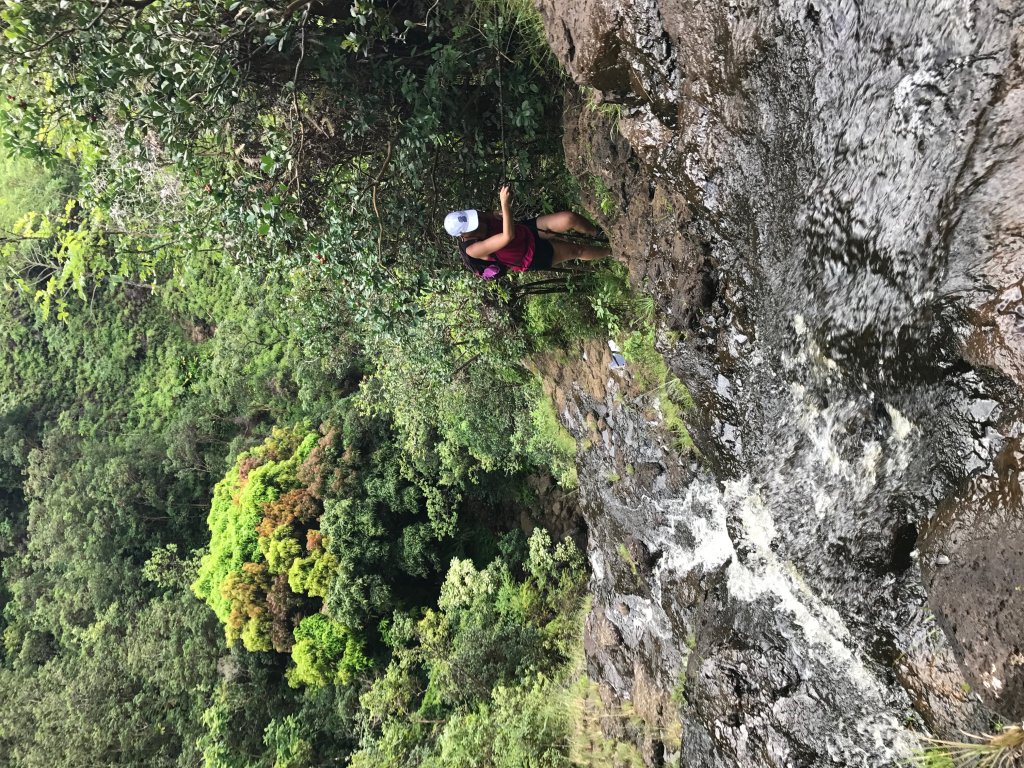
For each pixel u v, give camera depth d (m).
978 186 1.70
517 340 6.60
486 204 4.61
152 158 4.10
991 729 2.12
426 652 10.78
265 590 13.27
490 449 9.66
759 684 3.47
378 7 3.77
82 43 3.25
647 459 5.40
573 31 3.36
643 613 6.11
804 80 2.29
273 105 3.89
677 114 3.07
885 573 2.51
